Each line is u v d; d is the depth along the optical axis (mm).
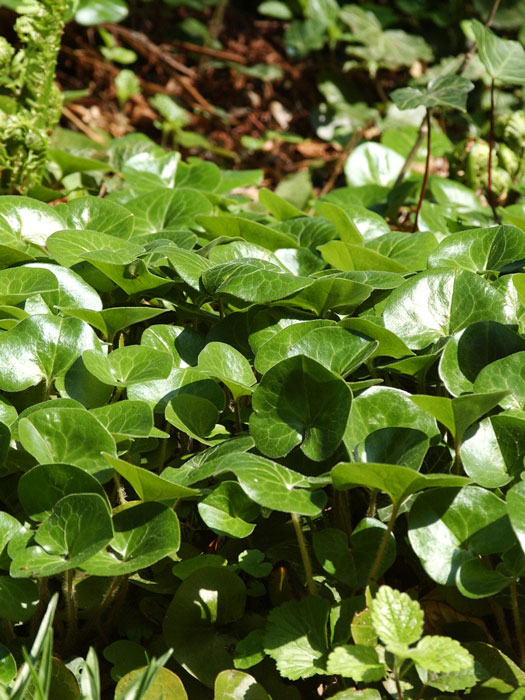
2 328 1185
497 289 1225
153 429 1121
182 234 1328
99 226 1349
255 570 1092
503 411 1124
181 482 1070
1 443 1086
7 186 1524
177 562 1127
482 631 1088
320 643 1049
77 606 1102
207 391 1173
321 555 1075
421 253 1321
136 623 1116
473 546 1046
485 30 1501
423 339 1184
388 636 990
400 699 1015
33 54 1526
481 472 1082
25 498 1069
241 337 1228
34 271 1199
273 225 1414
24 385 1142
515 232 1281
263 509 1108
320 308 1220
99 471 1083
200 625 1087
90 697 1002
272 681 1078
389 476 1027
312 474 1116
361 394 1112
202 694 1078
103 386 1156
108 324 1204
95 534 1024
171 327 1226
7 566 1060
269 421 1102
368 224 1430
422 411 1102
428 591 1135
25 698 1036
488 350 1164
